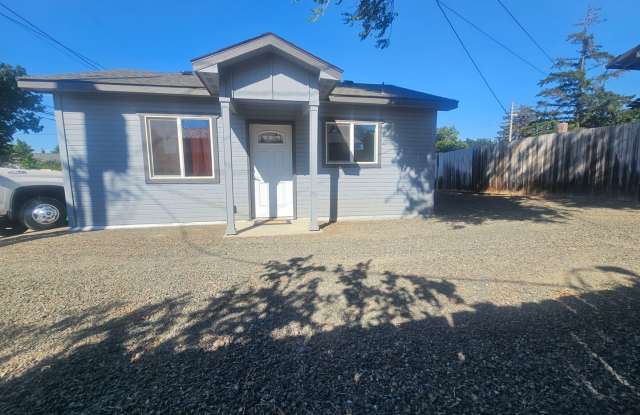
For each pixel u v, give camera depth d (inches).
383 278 142.4
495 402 67.0
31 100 988.6
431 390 71.2
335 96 277.9
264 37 203.9
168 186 275.3
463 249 187.2
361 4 209.5
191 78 298.2
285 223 280.1
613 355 81.8
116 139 263.1
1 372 80.2
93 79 253.8
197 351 88.5
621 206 319.9
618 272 140.6
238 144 286.0
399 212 314.3
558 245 188.4
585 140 388.2
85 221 264.8
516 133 1362.0
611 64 299.0
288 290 131.0
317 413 65.4
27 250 196.4
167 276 149.0
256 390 72.4
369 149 304.5
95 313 112.3
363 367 80.0
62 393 72.1
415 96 299.9
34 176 264.1
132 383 75.3
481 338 91.7
